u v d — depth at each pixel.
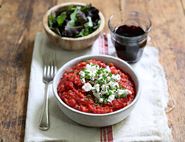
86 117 0.76
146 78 0.90
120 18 1.00
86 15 0.98
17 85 0.90
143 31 0.94
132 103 0.78
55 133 0.79
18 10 1.09
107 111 0.77
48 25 0.96
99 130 0.80
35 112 0.83
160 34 1.02
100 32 0.95
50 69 0.91
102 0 1.13
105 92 0.79
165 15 1.08
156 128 0.80
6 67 0.94
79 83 0.81
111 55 0.96
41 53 0.96
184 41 1.00
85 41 0.93
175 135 0.80
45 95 0.85
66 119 0.82
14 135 0.80
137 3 1.12
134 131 0.80
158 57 0.96
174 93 0.88
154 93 0.87
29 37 1.02
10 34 1.02
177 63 0.95
